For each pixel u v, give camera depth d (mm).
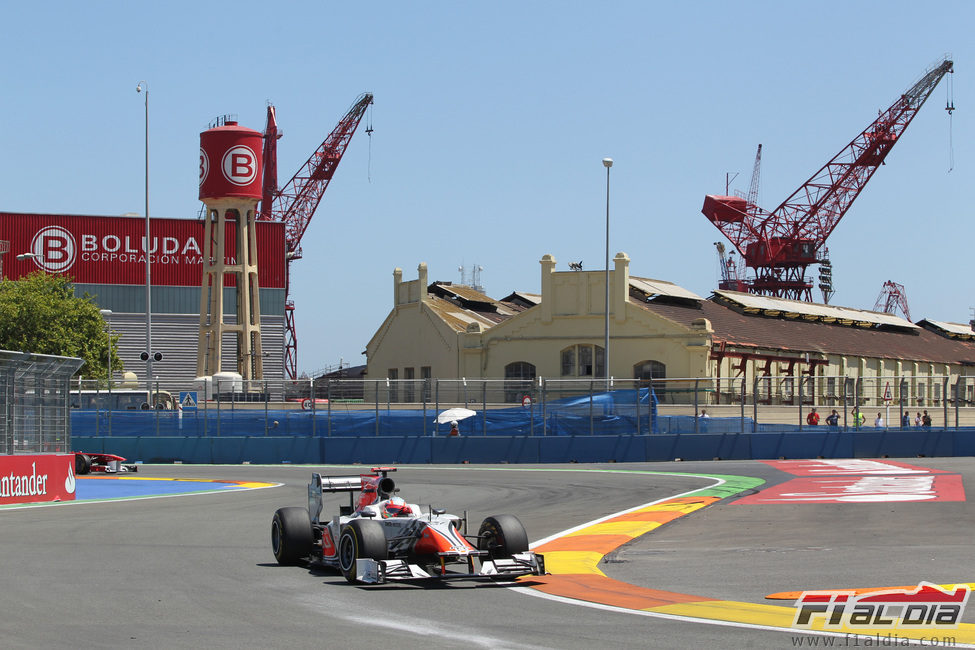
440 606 13344
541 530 22047
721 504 26594
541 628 11938
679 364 64000
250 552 18609
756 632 11727
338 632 11688
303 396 50281
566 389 46844
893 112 109812
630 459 44812
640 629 11883
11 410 28656
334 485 17391
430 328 72562
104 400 52156
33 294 65062
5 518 24656
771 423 47250
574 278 67125
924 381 52094
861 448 45438
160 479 38250
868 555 17625
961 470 36156
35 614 12766
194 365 78938
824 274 121750
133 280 78188
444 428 47344
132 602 13594
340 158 111000
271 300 80688
